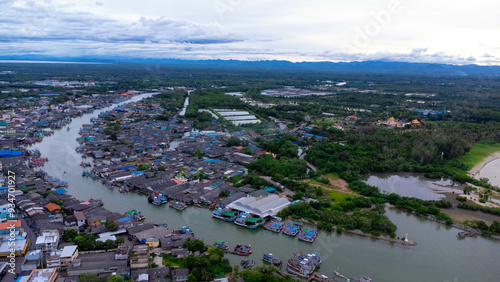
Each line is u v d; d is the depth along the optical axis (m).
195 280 107.38
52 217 146.25
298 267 117.31
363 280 111.94
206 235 141.75
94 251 122.44
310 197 180.62
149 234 134.38
